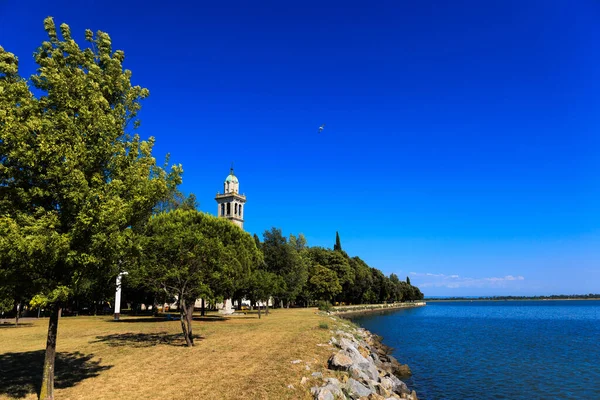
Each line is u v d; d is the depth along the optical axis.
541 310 153.50
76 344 23.42
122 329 31.78
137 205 12.99
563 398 22.00
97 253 11.74
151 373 15.88
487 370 29.45
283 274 70.12
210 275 24.58
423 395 22.58
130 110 14.46
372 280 136.38
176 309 69.31
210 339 25.70
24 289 11.48
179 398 12.67
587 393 22.95
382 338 48.84
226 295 42.06
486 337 51.06
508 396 22.38
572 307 190.62
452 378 26.84
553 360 33.47
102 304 61.44
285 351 20.84
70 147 11.18
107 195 11.80
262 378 15.08
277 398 12.99
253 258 46.94
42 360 18.58
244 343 23.75
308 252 110.94
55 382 14.52
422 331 59.69
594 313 123.50
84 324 36.62
